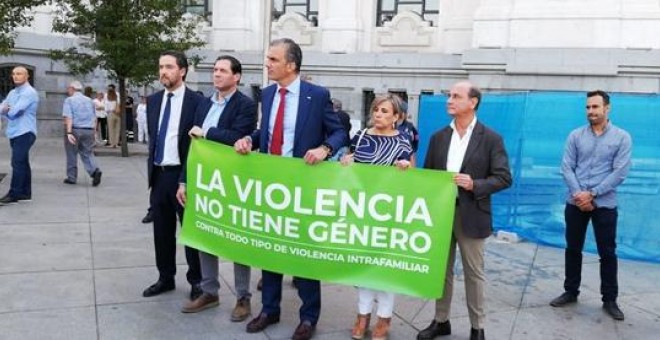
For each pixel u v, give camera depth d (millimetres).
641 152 6875
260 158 4285
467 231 4227
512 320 5004
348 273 4227
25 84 8688
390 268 4156
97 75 19969
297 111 4340
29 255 6266
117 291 5289
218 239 4527
